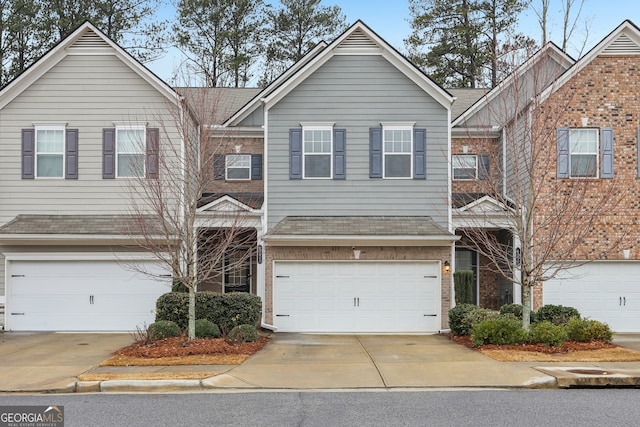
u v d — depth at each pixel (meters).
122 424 8.12
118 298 17.89
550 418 8.32
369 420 8.25
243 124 21.50
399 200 18.31
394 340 16.00
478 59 34.12
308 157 18.38
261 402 9.34
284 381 10.77
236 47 36.28
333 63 18.52
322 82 18.48
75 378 10.87
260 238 18.06
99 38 18.55
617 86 18.02
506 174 18.88
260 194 20.97
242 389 10.30
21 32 31.20
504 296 20.50
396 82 18.52
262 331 17.61
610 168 17.84
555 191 15.73
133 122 18.30
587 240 17.84
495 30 32.56
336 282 17.91
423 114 18.47
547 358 12.48
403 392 10.02
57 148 18.38
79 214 18.12
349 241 17.47
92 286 17.94
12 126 18.36
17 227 17.48
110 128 18.36
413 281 17.92
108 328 17.83
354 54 18.53
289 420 8.27
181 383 10.43
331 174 18.31
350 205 18.28
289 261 17.89
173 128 18.17
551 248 13.95
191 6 35.16
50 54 18.27
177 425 8.06
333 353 13.62
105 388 10.38
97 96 18.44
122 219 17.88
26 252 17.86
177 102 17.67
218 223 17.55
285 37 38.03
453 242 17.78
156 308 16.36
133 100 18.41
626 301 17.92
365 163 18.38
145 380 10.50
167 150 17.92
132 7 33.66
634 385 10.48
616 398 9.58
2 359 12.98
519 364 11.93
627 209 17.84
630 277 17.97
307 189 18.28
